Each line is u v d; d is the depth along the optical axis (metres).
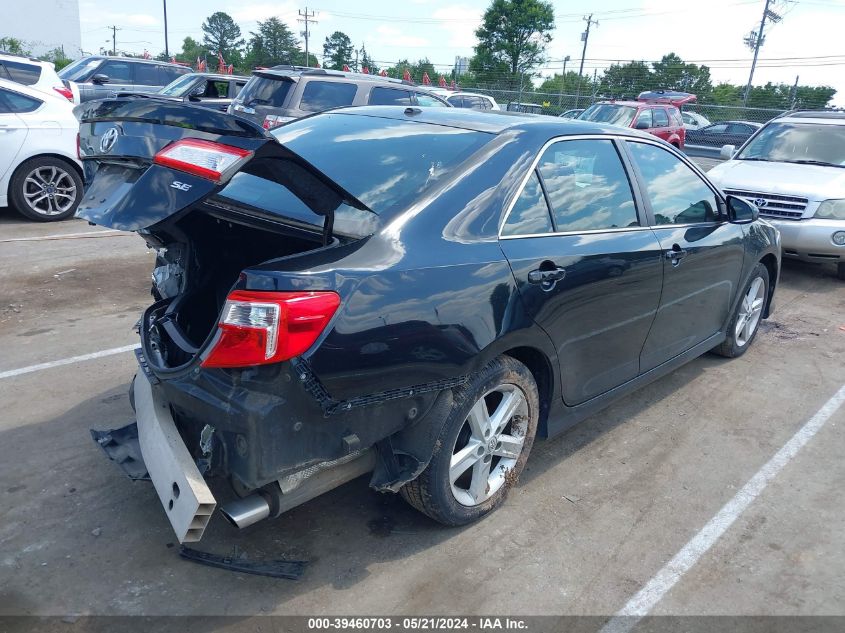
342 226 2.76
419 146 3.32
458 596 2.83
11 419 3.97
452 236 2.90
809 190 7.55
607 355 3.76
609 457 3.99
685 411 4.62
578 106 32.97
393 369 2.62
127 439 3.17
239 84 13.62
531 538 3.22
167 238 3.07
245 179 3.26
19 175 8.80
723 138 24.20
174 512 2.48
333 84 10.69
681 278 4.19
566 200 3.46
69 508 3.22
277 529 3.17
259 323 2.31
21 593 2.71
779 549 3.25
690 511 3.51
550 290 3.18
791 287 7.84
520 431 3.33
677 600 2.89
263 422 2.38
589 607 2.82
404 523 3.26
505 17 53.91
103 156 2.63
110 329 5.44
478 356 2.88
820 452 4.16
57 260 7.28
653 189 4.11
